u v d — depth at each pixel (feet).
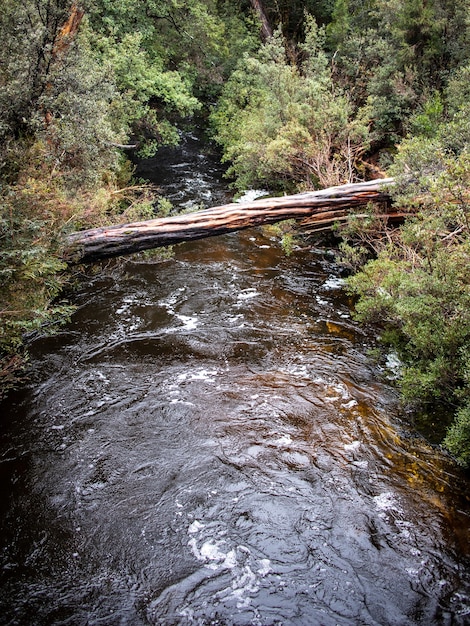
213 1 55.52
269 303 26.96
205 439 17.84
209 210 25.70
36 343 22.93
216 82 54.13
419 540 14.38
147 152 42.68
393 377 21.29
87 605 12.70
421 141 27.78
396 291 21.34
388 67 37.93
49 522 14.79
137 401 19.63
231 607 12.69
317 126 35.42
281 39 44.45
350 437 18.03
